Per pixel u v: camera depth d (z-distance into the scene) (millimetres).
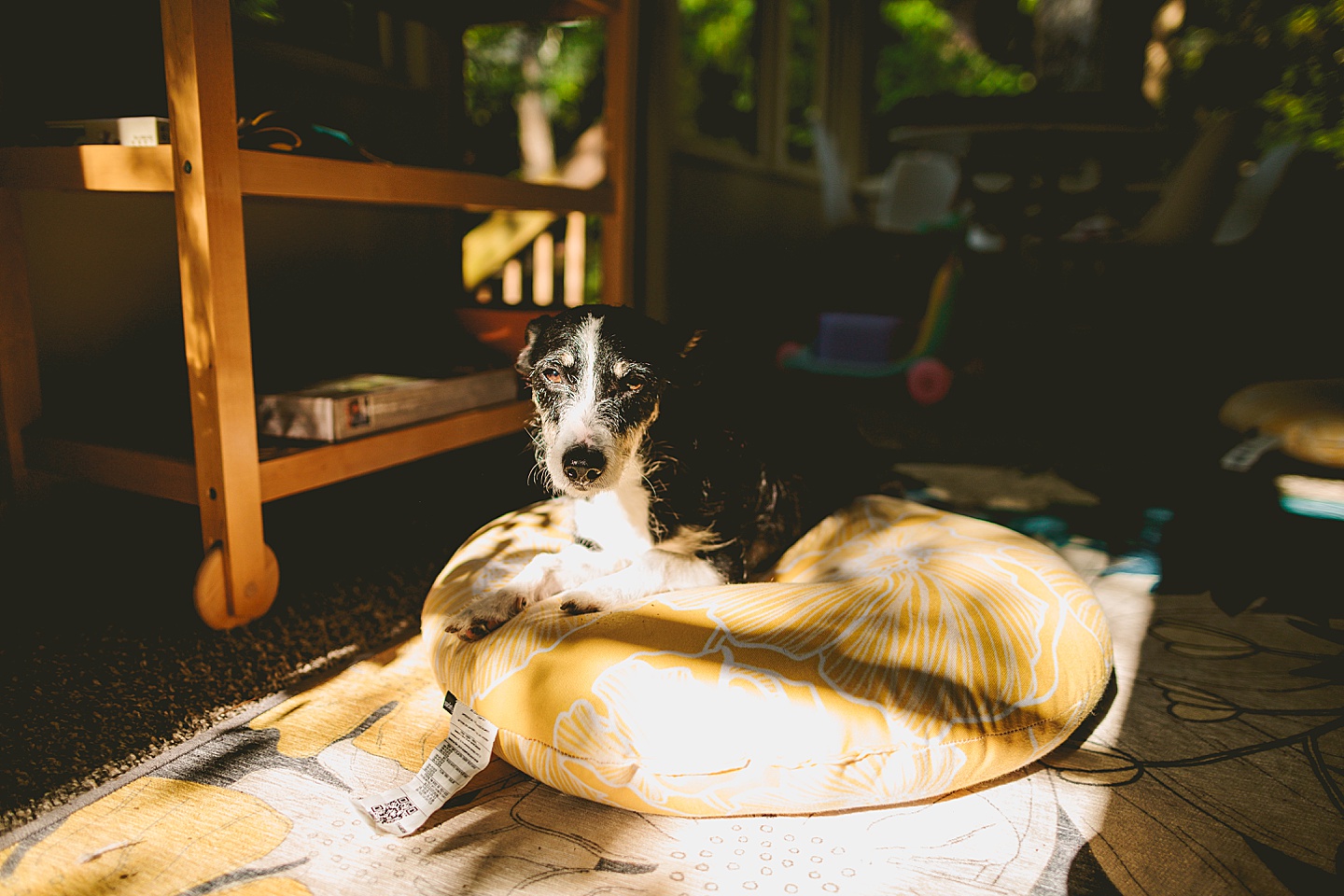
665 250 4617
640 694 1275
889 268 5191
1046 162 4727
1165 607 2127
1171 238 4305
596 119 6719
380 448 2148
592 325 1642
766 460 2006
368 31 3260
